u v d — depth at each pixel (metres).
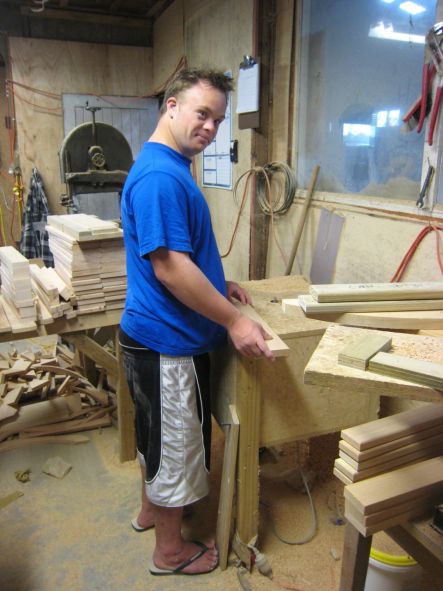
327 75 2.46
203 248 1.42
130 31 4.54
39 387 2.54
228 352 1.56
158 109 4.75
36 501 1.99
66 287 2.01
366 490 0.90
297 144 2.76
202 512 1.92
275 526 1.84
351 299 0.97
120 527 1.85
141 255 1.28
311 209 2.63
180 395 1.45
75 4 4.27
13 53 4.17
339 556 1.70
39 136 4.39
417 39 1.88
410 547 0.96
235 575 1.64
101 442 2.41
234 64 3.15
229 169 3.41
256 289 2.04
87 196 4.50
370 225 2.17
